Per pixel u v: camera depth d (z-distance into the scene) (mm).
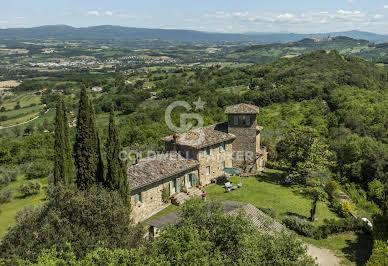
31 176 54250
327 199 38500
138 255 14656
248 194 38875
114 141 26953
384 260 21516
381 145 53875
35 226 18219
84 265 14195
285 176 44562
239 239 16312
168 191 35281
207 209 19328
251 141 43781
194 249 14633
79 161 27781
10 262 16219
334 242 28891
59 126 27219
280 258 14516
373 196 44656
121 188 27219
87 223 18109
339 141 56062
